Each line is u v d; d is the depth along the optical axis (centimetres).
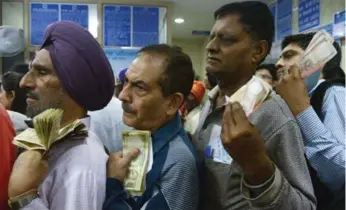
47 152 79
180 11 501
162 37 457
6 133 87
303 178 82
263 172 73
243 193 77
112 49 449
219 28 96
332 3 297
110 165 91
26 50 431
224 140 72
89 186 82
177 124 100
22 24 435
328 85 136
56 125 78
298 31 361
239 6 97
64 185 81
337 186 113
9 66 424
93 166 85
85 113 96
